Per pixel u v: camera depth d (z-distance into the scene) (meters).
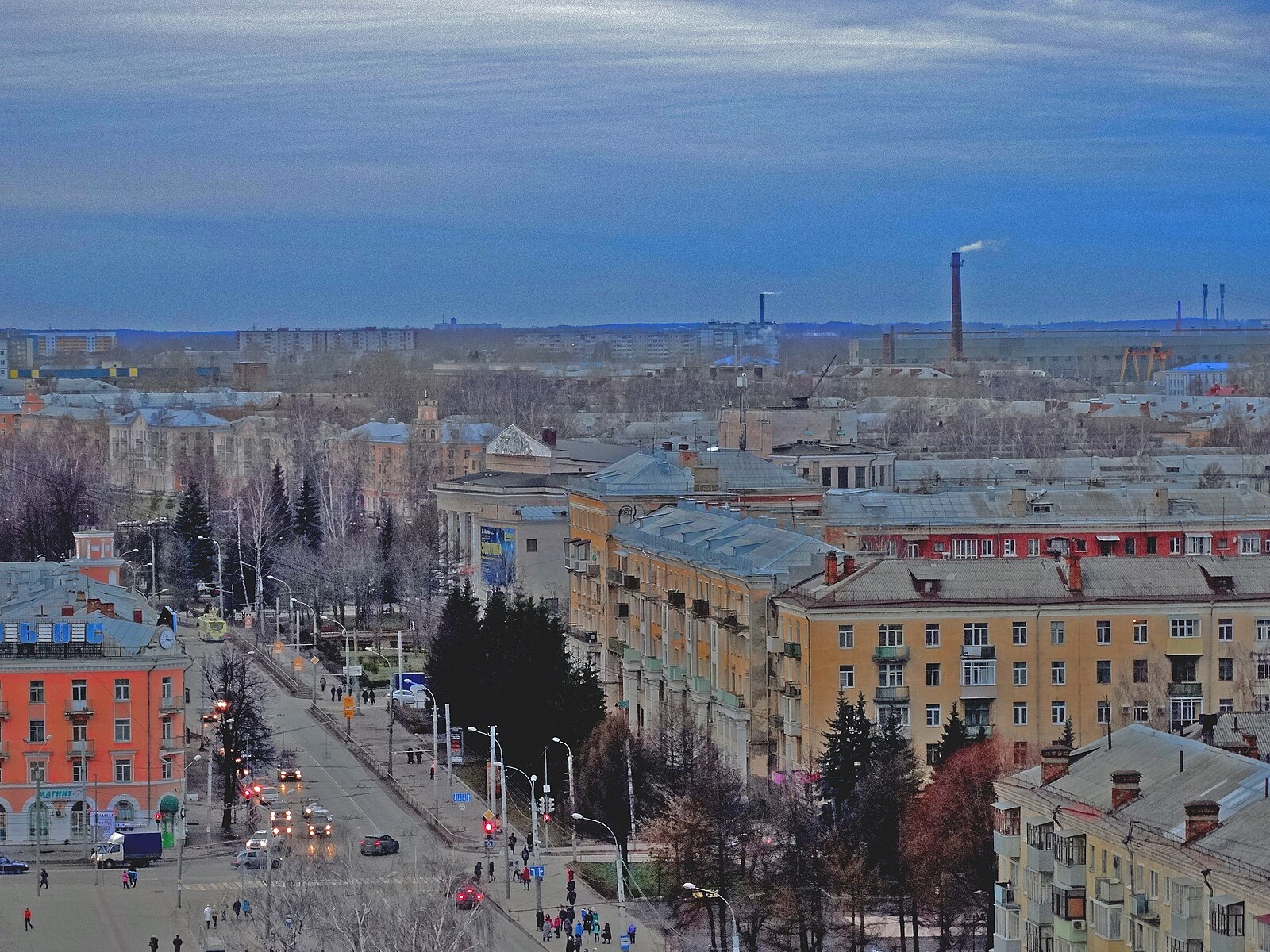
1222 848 192.38
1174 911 196.00
